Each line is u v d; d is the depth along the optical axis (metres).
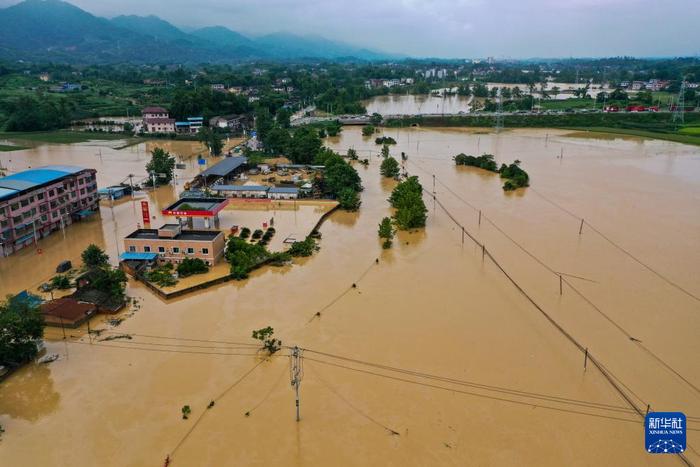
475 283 70.44
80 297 62.50
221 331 58.09
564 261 77.94
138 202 114.62
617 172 141.38
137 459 39.81
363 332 57.62
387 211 107.00
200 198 94.12
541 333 57.47
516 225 95.50
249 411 45.06
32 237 87.31
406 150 180.75
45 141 191.75
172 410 45.22
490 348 54.50
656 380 49.28
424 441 41.72
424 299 65.69
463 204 110.31
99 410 45.28
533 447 41.06
